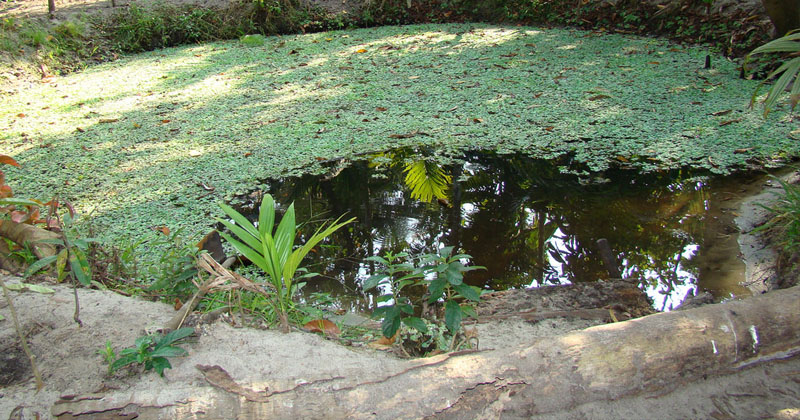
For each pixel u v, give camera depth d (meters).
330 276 3.25
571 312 2.62
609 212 3.79
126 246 3.18
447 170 4.42
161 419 1.62
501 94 5.82
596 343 1.82
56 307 2.20
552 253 3.38
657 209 3.79
